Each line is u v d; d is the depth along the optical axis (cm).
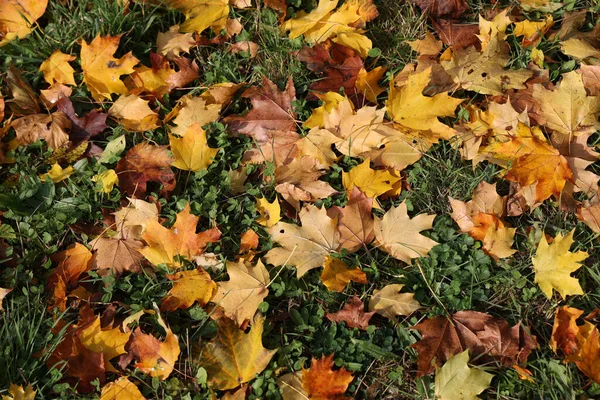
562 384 167
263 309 174
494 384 168
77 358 169
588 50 198
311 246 179
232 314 173
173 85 198
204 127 192
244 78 201
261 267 176
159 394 168
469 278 178
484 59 197
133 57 195
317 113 191
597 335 168
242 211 186
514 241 182
